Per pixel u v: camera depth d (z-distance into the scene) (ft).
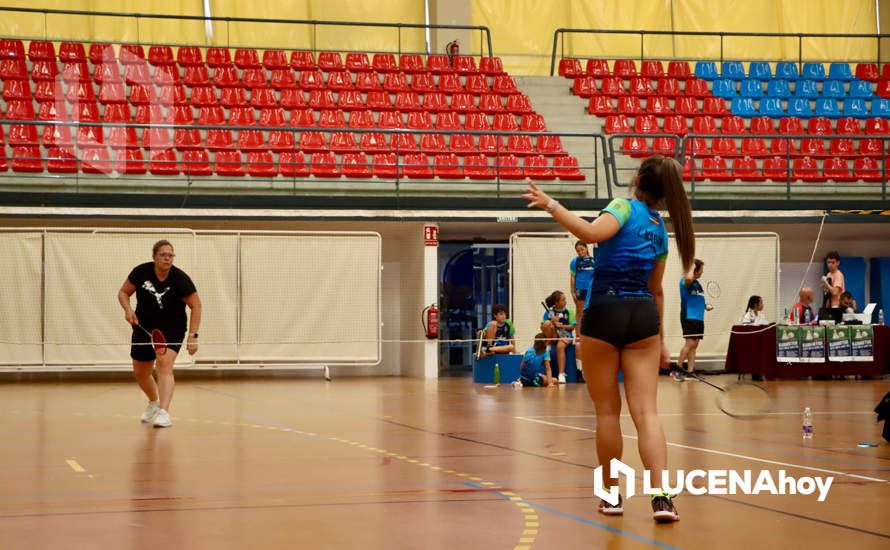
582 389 47.50
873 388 46.93
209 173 62.59
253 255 55.93
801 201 60.03
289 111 69.97
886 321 68.03
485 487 18.65
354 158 65.98
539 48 83.76
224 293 55.62
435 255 58.03
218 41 78.79
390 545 13.83
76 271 54.34
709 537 14.26
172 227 57.00
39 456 23.25
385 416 33.37
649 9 85.71
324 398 42.09
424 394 44.34
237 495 17.87
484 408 36.47
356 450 24.21
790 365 52.75
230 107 68.90
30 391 47.42
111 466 21.56
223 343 55.57
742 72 84.02
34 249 54.08
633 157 71.05
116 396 43.91
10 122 54.95
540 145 69.21
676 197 16.28
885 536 14.30
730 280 58.70
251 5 79.30
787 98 80.07
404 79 75.51
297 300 56.29
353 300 56.70
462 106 73.61
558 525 15.16
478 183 65.05
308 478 19.79
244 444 25.53
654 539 14.15
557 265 57.52
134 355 30.37
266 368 56.18
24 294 53.98
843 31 88.07
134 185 62.54
